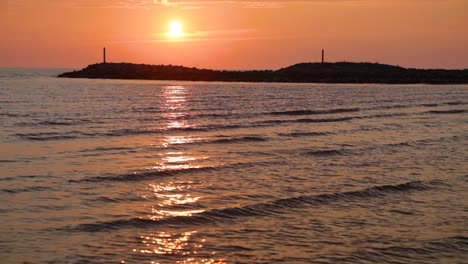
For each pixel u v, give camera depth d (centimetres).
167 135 3369
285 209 1709
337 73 13975
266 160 2533
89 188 1931
